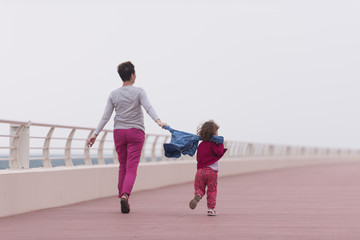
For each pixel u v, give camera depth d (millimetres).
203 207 12352
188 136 10523
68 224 9172
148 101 10477
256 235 7914
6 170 11266
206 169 10477
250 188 19172
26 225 9055
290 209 11852
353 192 17125
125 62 10836
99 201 14039
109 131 16156
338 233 8141
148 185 18797
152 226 8906
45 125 12516
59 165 13891
